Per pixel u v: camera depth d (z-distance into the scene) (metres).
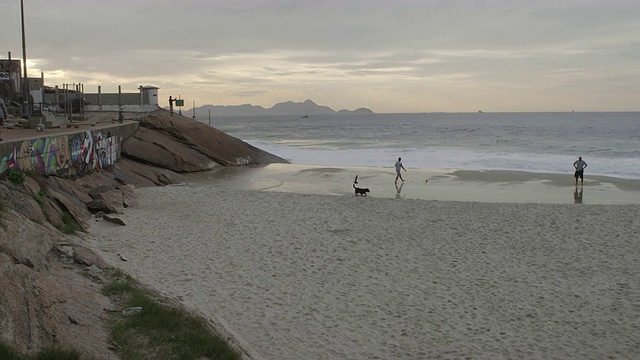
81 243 11.86
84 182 20.23
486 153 41.06
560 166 33.03
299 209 18.36
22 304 6.12
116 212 16.44
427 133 77.44
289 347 8.17
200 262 12.17
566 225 16.06
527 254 13.34
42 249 9.01
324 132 89.31
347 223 16.36
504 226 16.03
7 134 19.50
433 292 10.73
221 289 10.51
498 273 11.93
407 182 27.50
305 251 13.32
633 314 9.77
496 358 8.12
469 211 18.11
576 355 8.27
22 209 11.34
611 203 21.17
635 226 15.80
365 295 10.48
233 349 6.97
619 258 12.95
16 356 5.05
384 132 84.94
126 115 41.88
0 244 7.77
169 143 33.53
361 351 8.17
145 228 14.94
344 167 34.81
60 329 6.09
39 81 41.09
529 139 58.62
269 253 13.08
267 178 29.58
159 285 10.39
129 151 29.33
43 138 16.91
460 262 12.68
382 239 14.61
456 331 9.00
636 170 30.64
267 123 162.00
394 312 9.70
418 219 16.97
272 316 9.33
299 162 38.84
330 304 9.97
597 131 75.94
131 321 6.98
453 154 40.81
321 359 7.84
